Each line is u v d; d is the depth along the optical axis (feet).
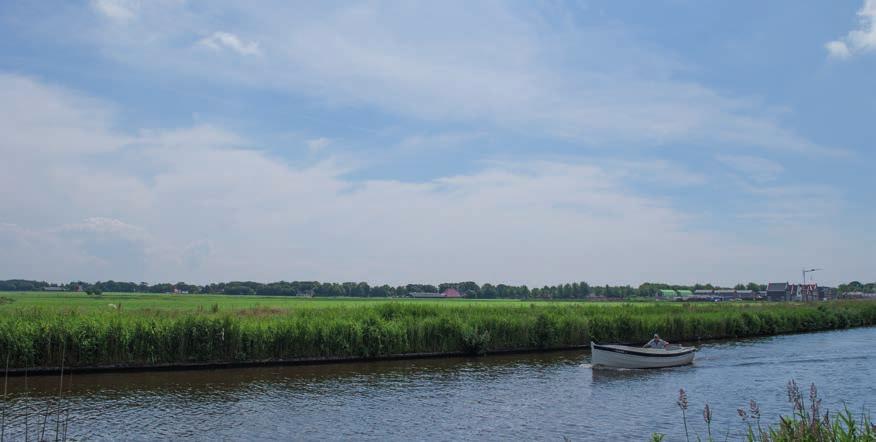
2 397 109.29
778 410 102.63
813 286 626.64
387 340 167.53
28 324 135.33
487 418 97.40
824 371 147.74
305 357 158.92
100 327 139.64
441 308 212.02
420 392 119.55
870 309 330.34
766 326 260.01
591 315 226.38
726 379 136.15
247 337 152.05
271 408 103.35
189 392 116.78
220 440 83.20
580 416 99.04
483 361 167.73
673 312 255.70
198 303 283.18
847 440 39.55
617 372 147.13
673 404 108.37
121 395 112.78
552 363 164.04
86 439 82.69
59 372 135.13
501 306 238.07
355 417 97.50
